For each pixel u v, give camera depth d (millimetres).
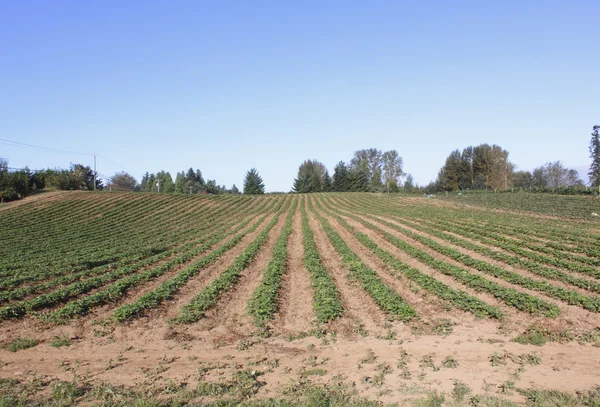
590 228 39656
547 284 18406
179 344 13039
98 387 9750
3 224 48625
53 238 41938
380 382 9773
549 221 45656
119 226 51125
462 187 133625
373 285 18500
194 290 20094
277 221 55844
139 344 13086
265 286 19375
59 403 8953
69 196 68312
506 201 71062
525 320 14516
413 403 8727
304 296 18578
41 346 12977
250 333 13930
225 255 30828
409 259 26844
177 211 65188
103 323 15000
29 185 71250
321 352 12078
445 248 28516
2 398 9070
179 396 9227
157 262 28703
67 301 18422
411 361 11125
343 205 79000
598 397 8766
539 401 8641
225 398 9148
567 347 12008
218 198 82000
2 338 13742
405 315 14805
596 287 18188
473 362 10977
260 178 134375
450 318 14906
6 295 18953
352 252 28750
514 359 11039
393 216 56406
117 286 19828
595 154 85938
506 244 30672
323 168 171875
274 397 9156
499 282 20078
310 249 30547
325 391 9312
